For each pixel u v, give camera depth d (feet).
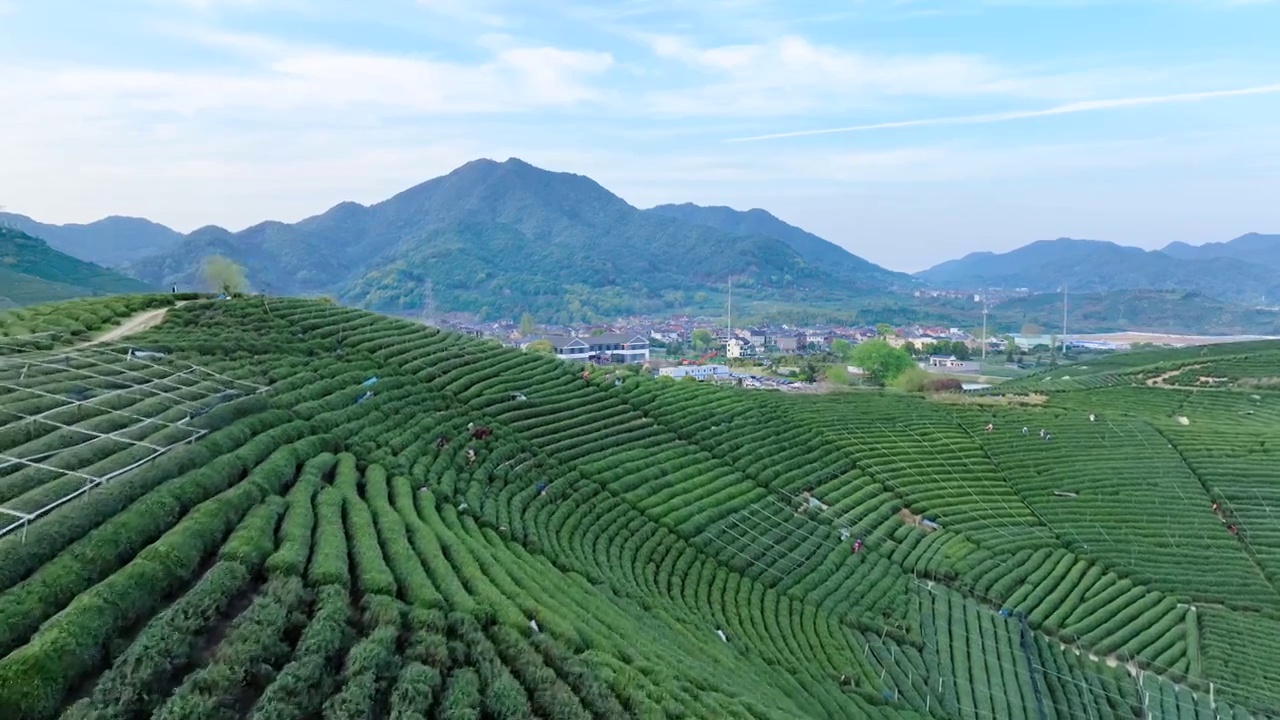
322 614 101.30
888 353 611.88
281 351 231.50
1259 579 242.17
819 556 221.66
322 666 92.89
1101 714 175.32
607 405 280.31
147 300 257.55
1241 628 218.59
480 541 152.05
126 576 98.32
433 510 158.51
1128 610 221.25
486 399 247.09
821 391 440.86
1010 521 267.18
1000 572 232.94
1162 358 566.77
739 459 269.44
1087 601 224.74
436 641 102.99
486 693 97.09
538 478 208.74
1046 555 248.73
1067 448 321.11
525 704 97.14
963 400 400.06
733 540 216.74
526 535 169.58
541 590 137.69
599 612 139.23
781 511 241.35
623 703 106.83
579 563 166.91
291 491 142.41
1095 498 283.79
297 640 99.81
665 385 324.60
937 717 159.94
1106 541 259.19
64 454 130.21
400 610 109.19
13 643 86.94
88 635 87.81
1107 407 399.03
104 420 148.05
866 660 175.01
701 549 207.62
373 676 92.94
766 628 176.76
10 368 169.27
